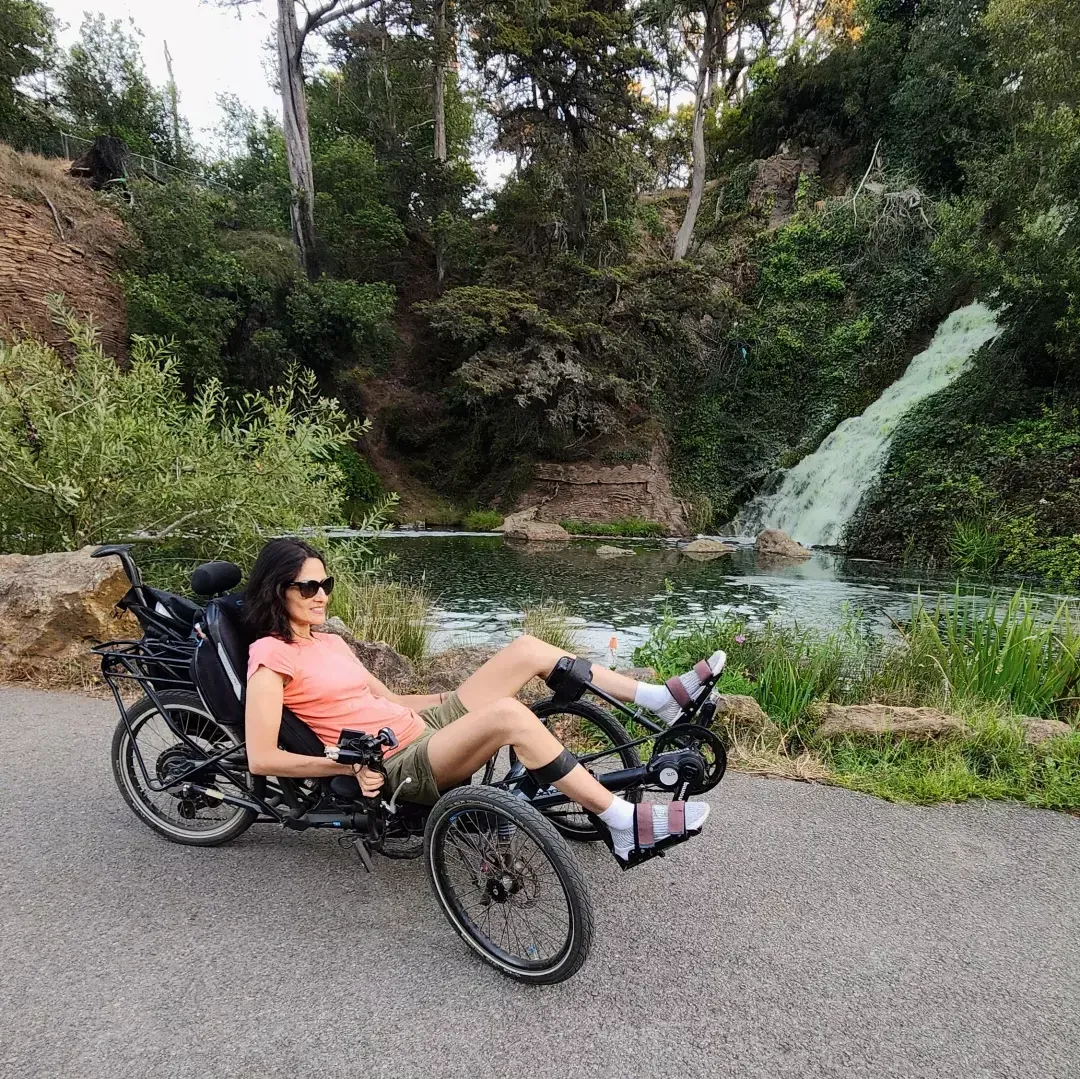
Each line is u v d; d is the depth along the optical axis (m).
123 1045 1.70
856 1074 1.68
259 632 2.38
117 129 27.83
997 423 16.31
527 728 2.02
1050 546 13.62
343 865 2.58
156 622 2.64
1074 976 2.06
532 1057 1.70
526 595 10.76
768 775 3.47
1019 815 3.10
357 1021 1.81
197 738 2.71
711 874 2.56
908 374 21.23
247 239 21.56
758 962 2.08
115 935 2.13
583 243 25.58
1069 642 4.96
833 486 19.31
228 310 19.44
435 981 1.97
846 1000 1.93
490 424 24.20
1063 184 14.74
